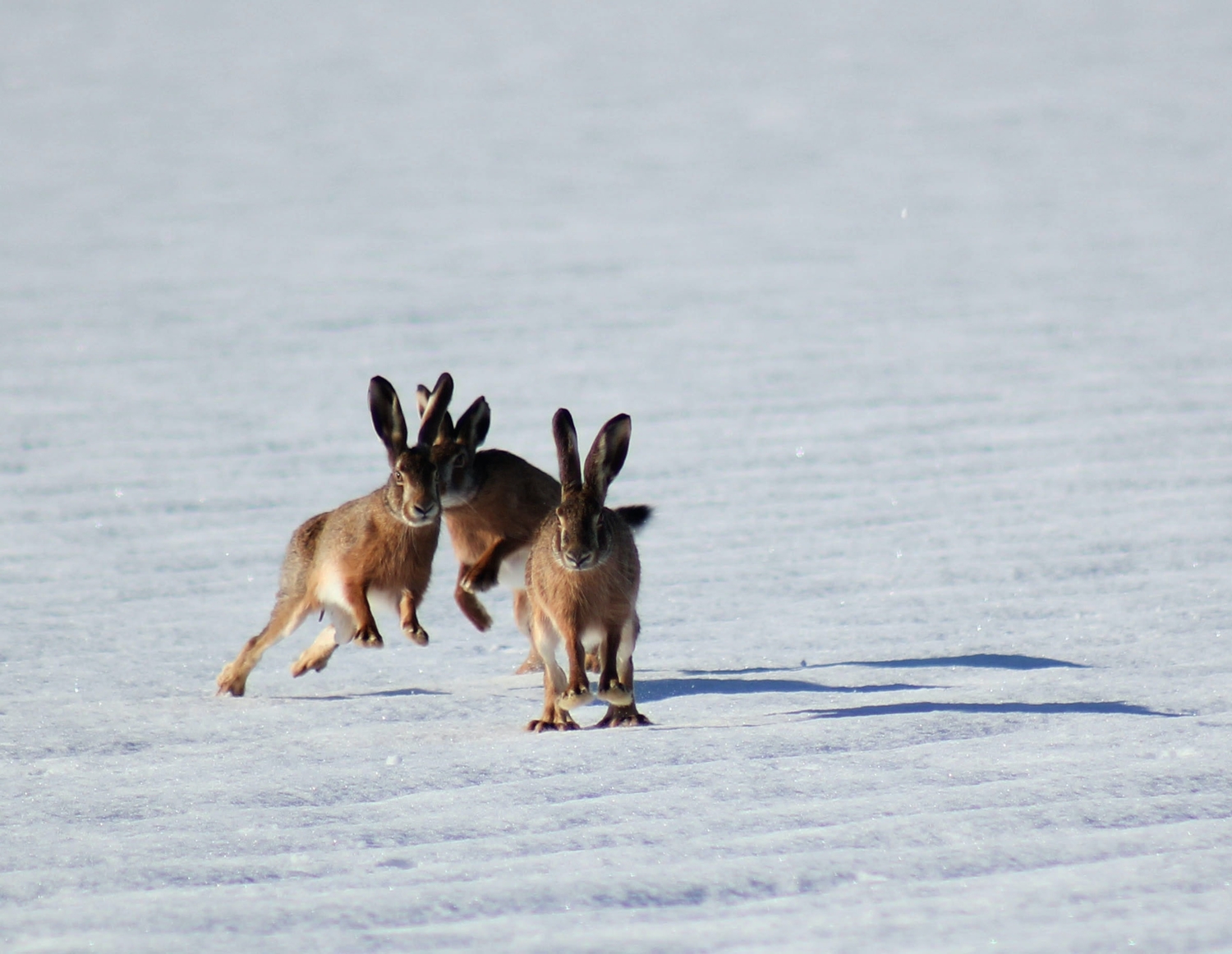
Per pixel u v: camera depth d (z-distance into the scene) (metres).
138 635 17.30
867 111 80.00
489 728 12.93
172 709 13.92
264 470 25.58
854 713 12.70
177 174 65.38
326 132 76.88
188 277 44.94
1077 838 9.03
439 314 39.56
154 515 23.03
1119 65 93.44
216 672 15.86
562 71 99.44
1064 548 20.11
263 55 110.94
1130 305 39.12
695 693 14.24
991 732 11.78
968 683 14.05
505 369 33.41
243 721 13.32
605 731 12.38
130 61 107.81
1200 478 23.88
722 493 23.89
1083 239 48.97
